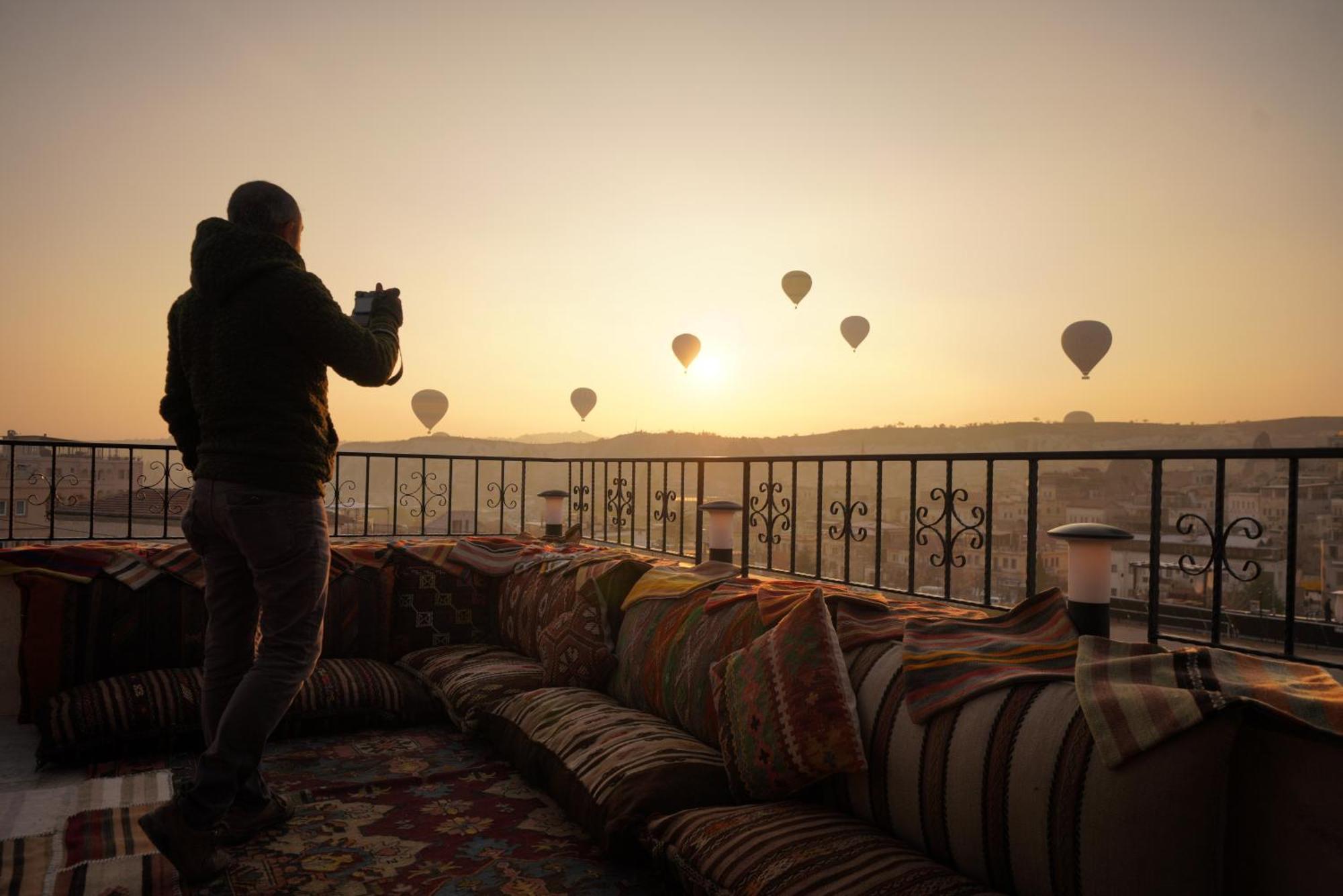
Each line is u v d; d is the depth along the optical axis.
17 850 2.04
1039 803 1.45
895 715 1.82
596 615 3.09
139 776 2.62
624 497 5.69
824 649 1.98
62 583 3.18
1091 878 1.35
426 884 1.92
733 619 2.48
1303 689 1.36
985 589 2.97
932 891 1.45
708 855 1.70
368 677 3.32
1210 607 2.41
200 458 2.03
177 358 2.17
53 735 2.68
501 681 3.13
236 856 2.05
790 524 4.00
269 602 1.99
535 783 2.52
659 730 2.38
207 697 2.12
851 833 1.71
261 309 1.96
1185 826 1.27
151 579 3.29
